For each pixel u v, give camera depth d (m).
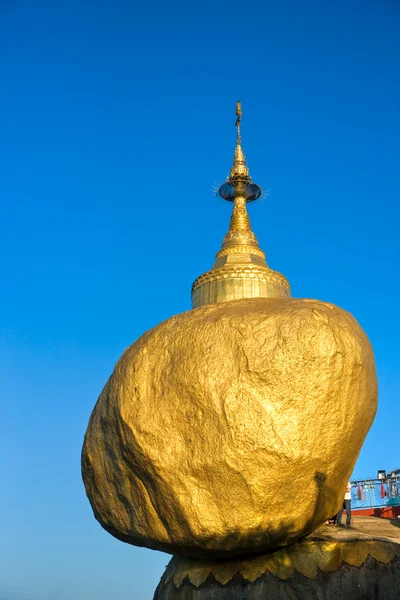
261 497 11.00
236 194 20.09
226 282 17.00
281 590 11.76
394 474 21.77
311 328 11.52
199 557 12.36
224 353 11.67
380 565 12.03
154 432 11.80
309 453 11.13
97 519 14.09
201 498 11.30
